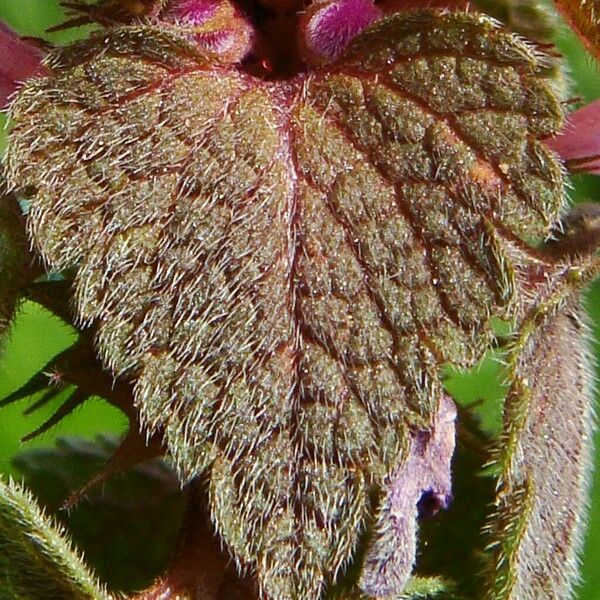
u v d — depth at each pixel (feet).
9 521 0.26
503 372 0.26
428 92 0.26
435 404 0.26
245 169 0.26
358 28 0.27
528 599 0.27
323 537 0.26
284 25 0.28
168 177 0.26
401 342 0.26
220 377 0.26
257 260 0.26
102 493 0.31
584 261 0.27
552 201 0.26
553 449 0.27
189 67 0.26
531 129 0.26
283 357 0.26
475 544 0.29
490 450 0.27
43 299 0.27
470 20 0.26
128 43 0.26
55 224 0.26
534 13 0.29
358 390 0.26
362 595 0.26
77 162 0.26
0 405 0.29
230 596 0.27
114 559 0.31
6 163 0.26
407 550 0.26
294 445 0.26
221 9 0.27
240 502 0.26
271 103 0.26
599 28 0.27
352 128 0.26
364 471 0.26
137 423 0.27
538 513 0.26
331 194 0.26
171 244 0.26
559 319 0.27
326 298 0.26
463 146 0.26
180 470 0.26
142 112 0.26
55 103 0.26
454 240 0.26
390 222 0.26
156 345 0.26
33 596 0.26
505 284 0.26
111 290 0.26
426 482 0.26
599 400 0.34
